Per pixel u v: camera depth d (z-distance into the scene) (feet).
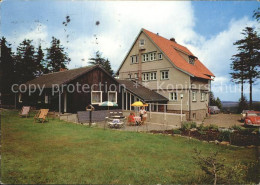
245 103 99.91
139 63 88.38
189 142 30.71
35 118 42.73
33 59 108.78
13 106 79.92
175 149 25.99
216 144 30.01
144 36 87.56
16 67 99.76
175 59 80.12
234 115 94.07
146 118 54.95
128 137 32.07
